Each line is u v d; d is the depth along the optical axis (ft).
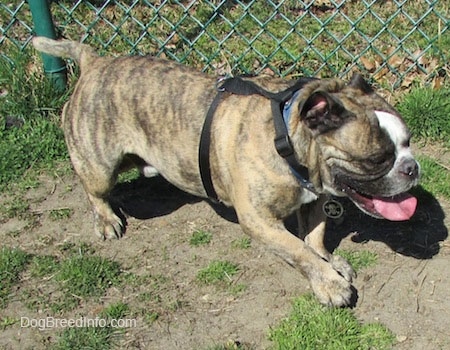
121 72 5.74
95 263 5.81
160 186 6.71
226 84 5.30
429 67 7.68
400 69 7.73
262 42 8.23
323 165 4.91
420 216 6.11
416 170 4.77
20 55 7.63
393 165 4.76
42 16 7.39
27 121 7.34
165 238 6.12
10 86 7.45
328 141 4.78
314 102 4.69
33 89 7.38
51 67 7.44
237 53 8.10
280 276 5.65
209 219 6.29
